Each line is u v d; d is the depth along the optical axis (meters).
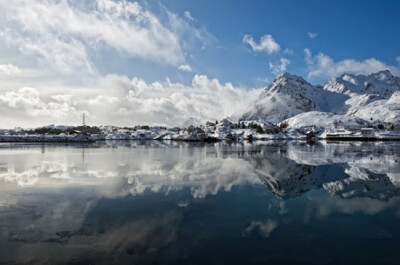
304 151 70.31
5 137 171.75
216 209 17.86
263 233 13.86
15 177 29.39
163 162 43.94
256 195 21.52
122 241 12.85
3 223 15.12
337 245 12.53
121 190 23.08
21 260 11.02
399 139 184.75
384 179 28.20
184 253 11.64
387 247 12.34
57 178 28.78
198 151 71.62
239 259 11.17
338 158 49.97
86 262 10.86
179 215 16.61
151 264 10.70
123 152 68.38
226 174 31.38
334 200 20.16
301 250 12.02
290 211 17.47
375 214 16.95
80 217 16.17
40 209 17.73
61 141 175.62
